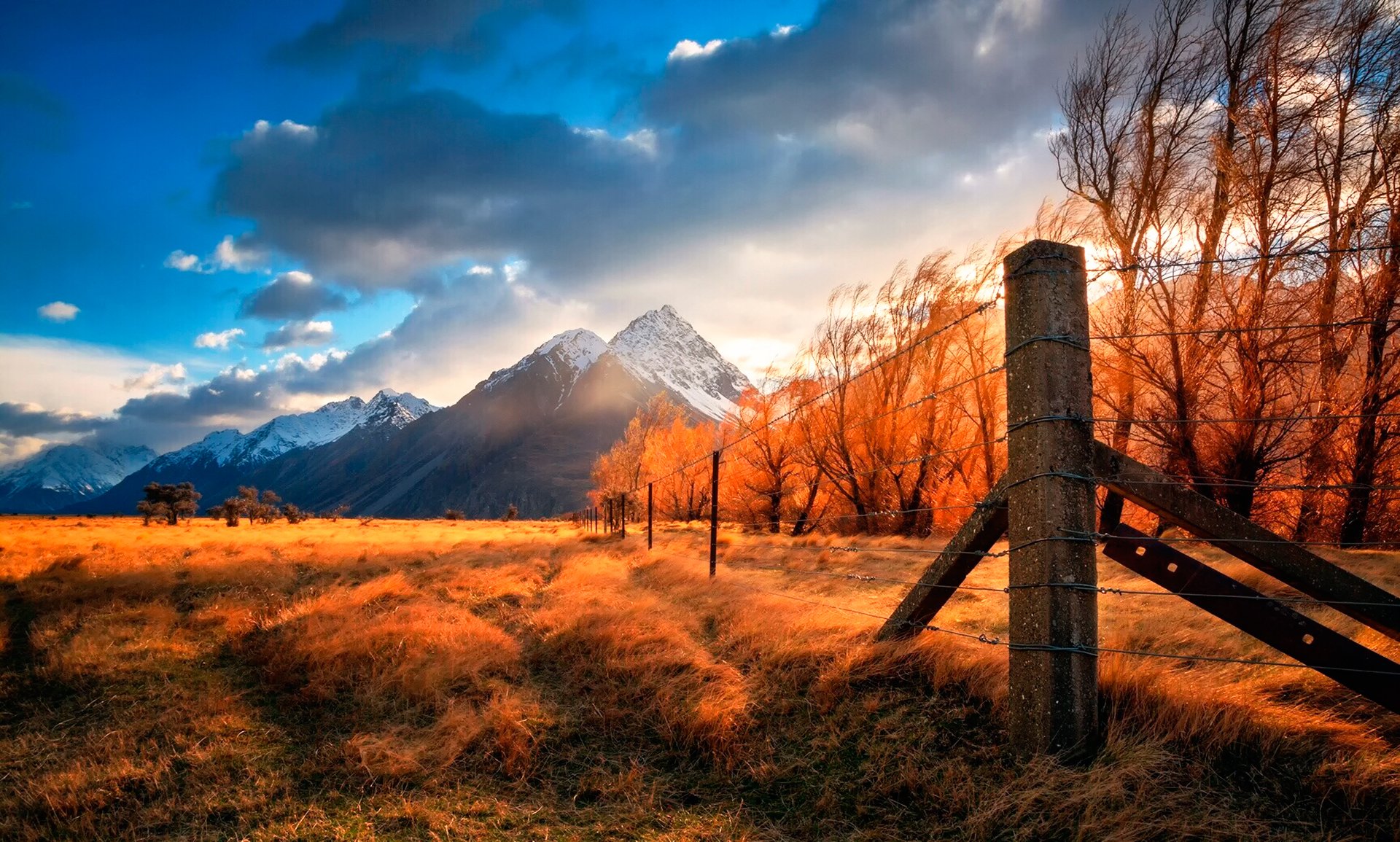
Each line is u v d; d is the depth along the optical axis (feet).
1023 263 11.08
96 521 173.99
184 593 30.12
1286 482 47.03
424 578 33.42
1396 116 41.55
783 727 13.23
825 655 15.43
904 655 14.29
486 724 13.99
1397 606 9.62
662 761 12.84
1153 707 11.13
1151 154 51.93
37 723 15.37
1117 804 9.32
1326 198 43.86
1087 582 10.52
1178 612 19.17
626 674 16.29
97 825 11.23
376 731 14.16
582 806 11.42
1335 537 44.27
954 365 64.80
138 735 14.49
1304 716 10.87
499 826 10.79
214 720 14.99
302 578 35.91
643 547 49.11
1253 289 45.34
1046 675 10.33
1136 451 53.11
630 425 185.88
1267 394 46.14
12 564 39.73
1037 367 10.78
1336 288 42.47
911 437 69.21
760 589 25.53
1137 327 50.21
